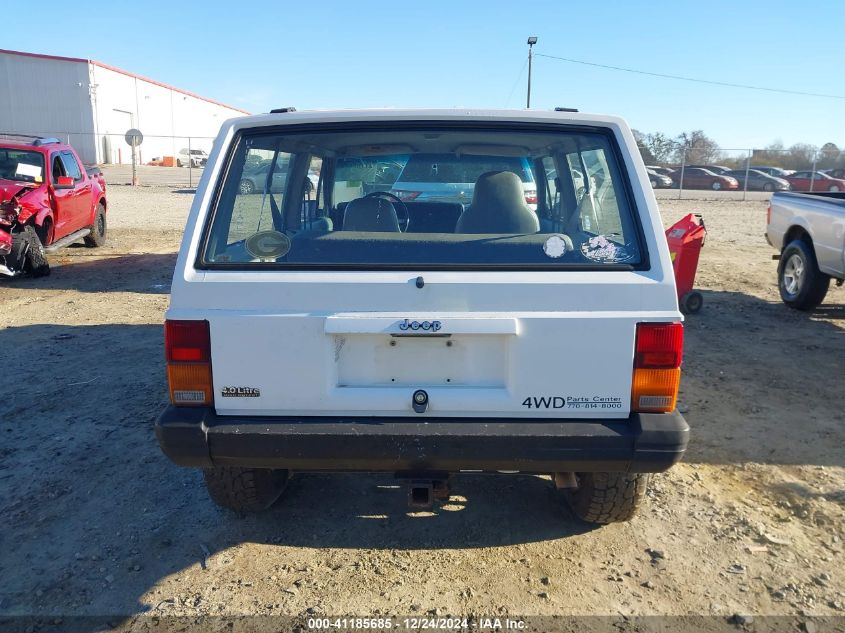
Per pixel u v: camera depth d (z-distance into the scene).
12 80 46.16
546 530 3.59
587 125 3.09
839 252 7.61
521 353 2.82
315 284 2.83
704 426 4.93
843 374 6.09
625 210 2.96
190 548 3.43
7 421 4.95
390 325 2.80
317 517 3.71
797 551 3.41
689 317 8.19
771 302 9.10
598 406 2.86
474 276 2.83
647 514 3.75
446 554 3.38
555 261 2.88
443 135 3.19
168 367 2.90
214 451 2.88
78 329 7.43
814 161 35.72
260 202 3.20
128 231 16.41
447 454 2.83
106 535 3.54
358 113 3.12
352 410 2.90
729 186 37.97
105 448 4.53
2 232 9.76
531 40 29.55
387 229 3.43
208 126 67.94
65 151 12.13
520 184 3.29
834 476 4.18
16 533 3.56
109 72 48.53
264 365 2.87
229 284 2.85
